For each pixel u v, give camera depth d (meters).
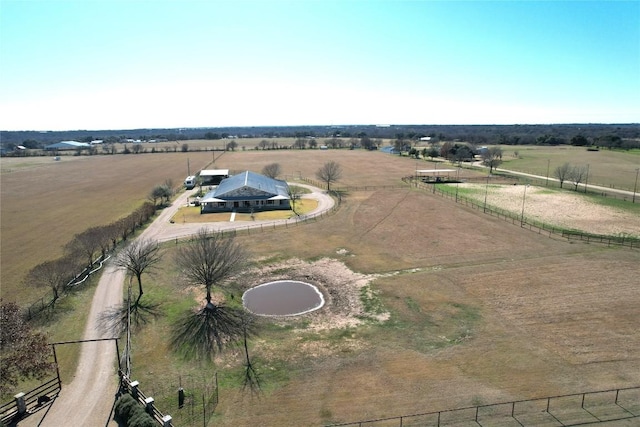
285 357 32.31
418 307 40.12
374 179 116.56
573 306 39.47
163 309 40.44
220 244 44.09
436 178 115.38
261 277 48.59
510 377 29.16
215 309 40.31
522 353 32.03
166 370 30.78
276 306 41.34
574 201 85.12
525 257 52.88
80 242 50.91
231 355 32.69
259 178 96.75
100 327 37.09
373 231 65.81
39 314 39.22
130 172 143.00
